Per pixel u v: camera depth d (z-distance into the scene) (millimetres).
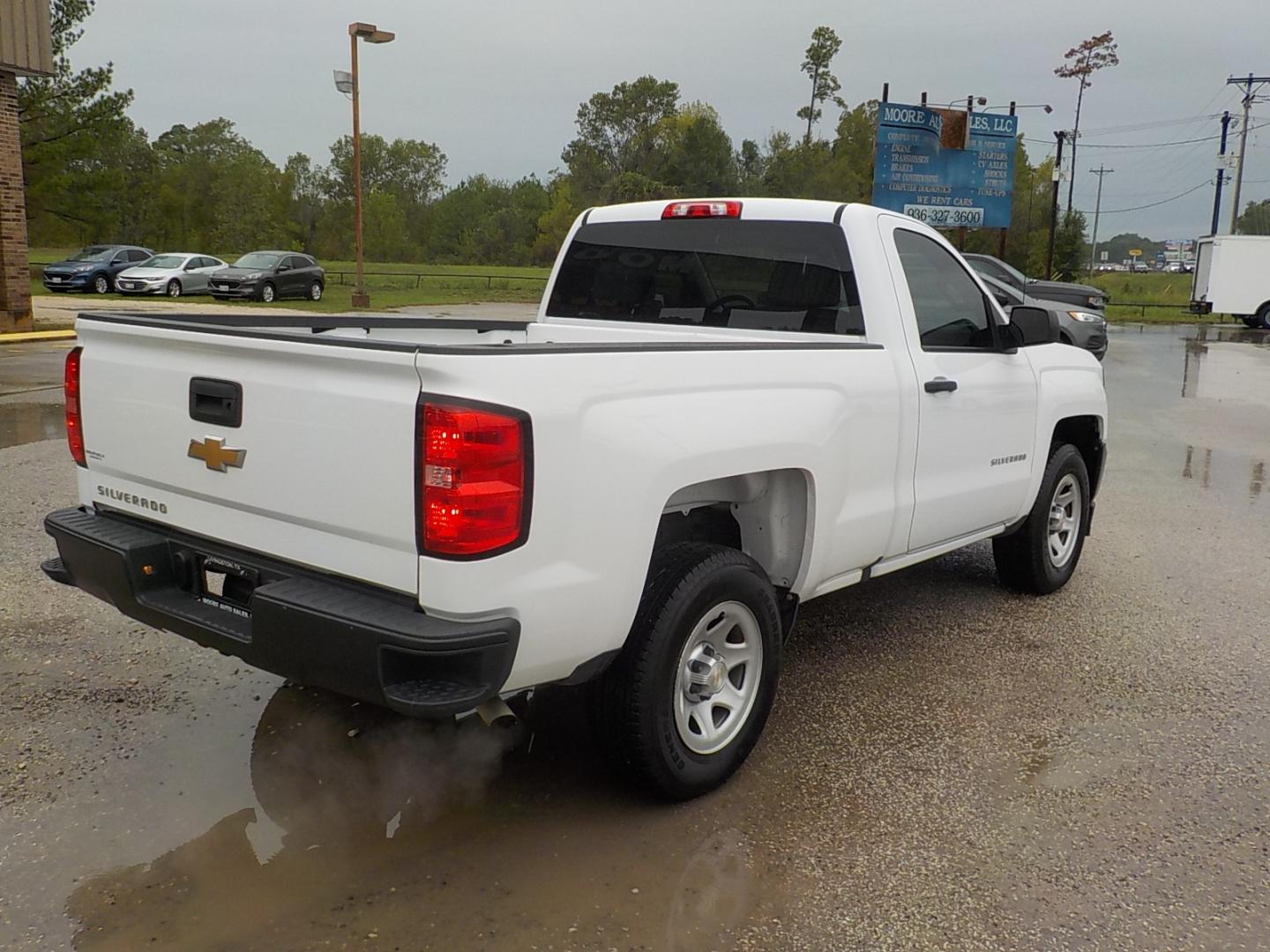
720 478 3328
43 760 3590
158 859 3023
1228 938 2764
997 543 5605
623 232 4855
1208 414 13391
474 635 2664
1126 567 6336
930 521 4449
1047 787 3566
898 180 31203
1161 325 35156
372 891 2893
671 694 3234
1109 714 4176
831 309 4230
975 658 4777
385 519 2756
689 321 4645
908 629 5152
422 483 2660
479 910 2816
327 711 4047
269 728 3893
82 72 30172
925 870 3055
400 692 2674
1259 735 4000
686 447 3133
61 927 2703
